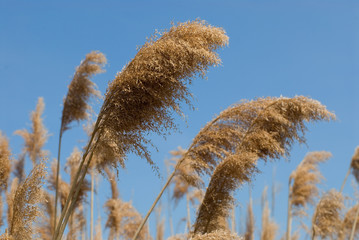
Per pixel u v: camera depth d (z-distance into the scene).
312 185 9.05
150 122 4.01
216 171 5.30
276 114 5.46
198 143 5.28
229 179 5.32
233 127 5.42
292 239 10.42
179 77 4.04
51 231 7.45
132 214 10.26
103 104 4.06
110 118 3.98
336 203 8.75
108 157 4.11
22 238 3.82
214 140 5.25
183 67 4.02
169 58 4.02
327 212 8.73
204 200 5.39
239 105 5.53
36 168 3.95
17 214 3.86
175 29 4.19
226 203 5.38
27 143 8.12
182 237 6.04
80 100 7.18
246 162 5.16
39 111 8.38
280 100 5.59
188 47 3.96
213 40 4.13
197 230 5.43
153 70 4.02
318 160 9.25
